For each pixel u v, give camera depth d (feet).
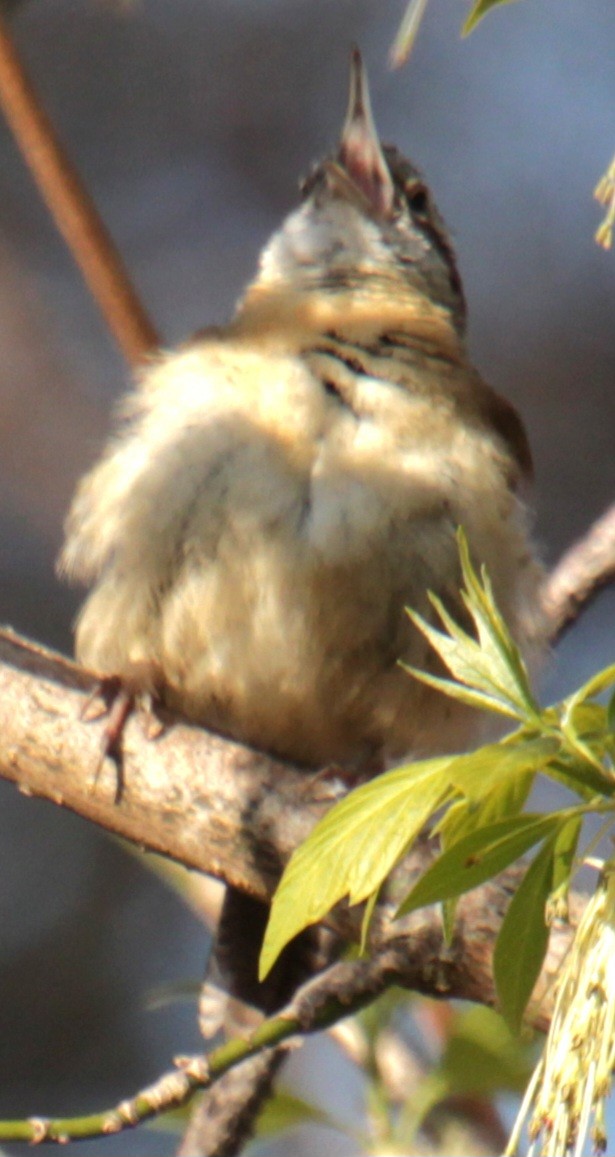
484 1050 21.86
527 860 18.42
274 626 24.48
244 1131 20.51
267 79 49.24
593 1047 13.87
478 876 14.28
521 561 25.80
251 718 25.48
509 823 14.32
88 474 26.91
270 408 25.08
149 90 49.08
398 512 24.54
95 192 48.19
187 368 26.09
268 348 25.99
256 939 24.75
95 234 26.25
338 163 30.78
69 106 48.57
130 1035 40.42
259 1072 20.67
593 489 44.91
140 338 26.86
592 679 14.61
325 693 25.04
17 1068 39.88
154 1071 40.09
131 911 41.55
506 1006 14.94
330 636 24.57
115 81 48.98
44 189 26.25
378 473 24.67
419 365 26.11
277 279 28.68
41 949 40.88
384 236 29.12
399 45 16.53
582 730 14.70
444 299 29.73
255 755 21.03
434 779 14.25
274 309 27.12
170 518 24.67
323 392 25.31
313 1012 17.72
